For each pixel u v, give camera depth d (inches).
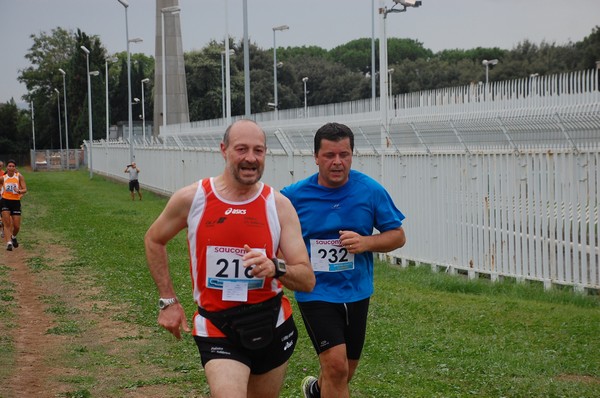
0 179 928.3
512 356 361.1
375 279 619.8
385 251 264.4
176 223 214.5
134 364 378.0
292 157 883.4
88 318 494.6
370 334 411.5
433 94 859.4
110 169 2881.4
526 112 689.0
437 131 665.6
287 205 216.4
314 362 367.6
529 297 522.6
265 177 999.0
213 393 201.9
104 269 708.7
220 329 210.2
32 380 350.0
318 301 256.5
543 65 2583.7
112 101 4667.8
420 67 3034.0
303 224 262.7
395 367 348.2
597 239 496.1
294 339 220.5
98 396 326.0
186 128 1969.7
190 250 214.8
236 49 3860.7
